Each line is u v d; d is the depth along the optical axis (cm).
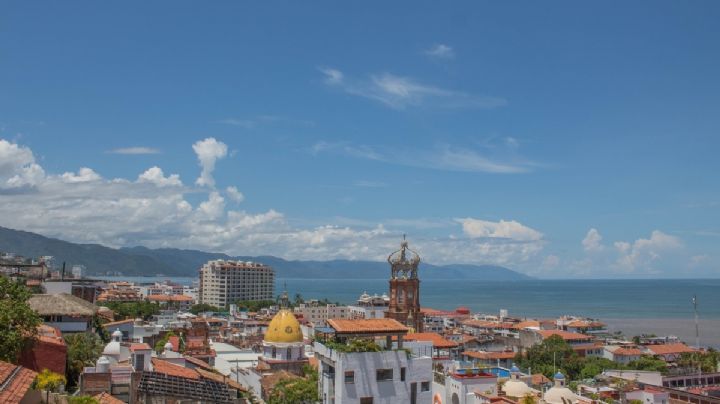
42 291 13712
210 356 12888
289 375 10938
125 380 7075
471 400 8231
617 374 13825
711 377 14288
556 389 8238
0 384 3875
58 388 6256
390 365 7119
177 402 7000
